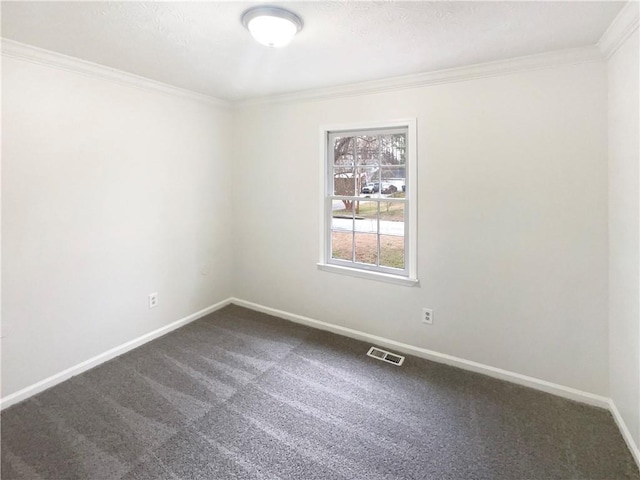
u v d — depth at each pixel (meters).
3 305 2.21
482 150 2.49
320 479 1.72
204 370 2.68
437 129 2.63
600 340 2.23
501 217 2.47
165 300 3.27
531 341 2.45
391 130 2.90
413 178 2.76
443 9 1.67
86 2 1.62
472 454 1.88
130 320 2.97
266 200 3.64
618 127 1.94
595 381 2.27
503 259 2.49
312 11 1.69
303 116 3.29
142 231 3.01
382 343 3.07
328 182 3.28
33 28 1.89
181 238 3.37
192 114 3.36
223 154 3.74
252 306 3.89
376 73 2.62
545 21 1.78
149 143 3.00
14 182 2.20
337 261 3.31
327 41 2.04
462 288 2.66
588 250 2.21
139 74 2.71
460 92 2.53
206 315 3.70
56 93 2.36
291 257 3.54
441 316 2.78
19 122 2.20
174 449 1.90
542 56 2.19
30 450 1.87
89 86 2.54
